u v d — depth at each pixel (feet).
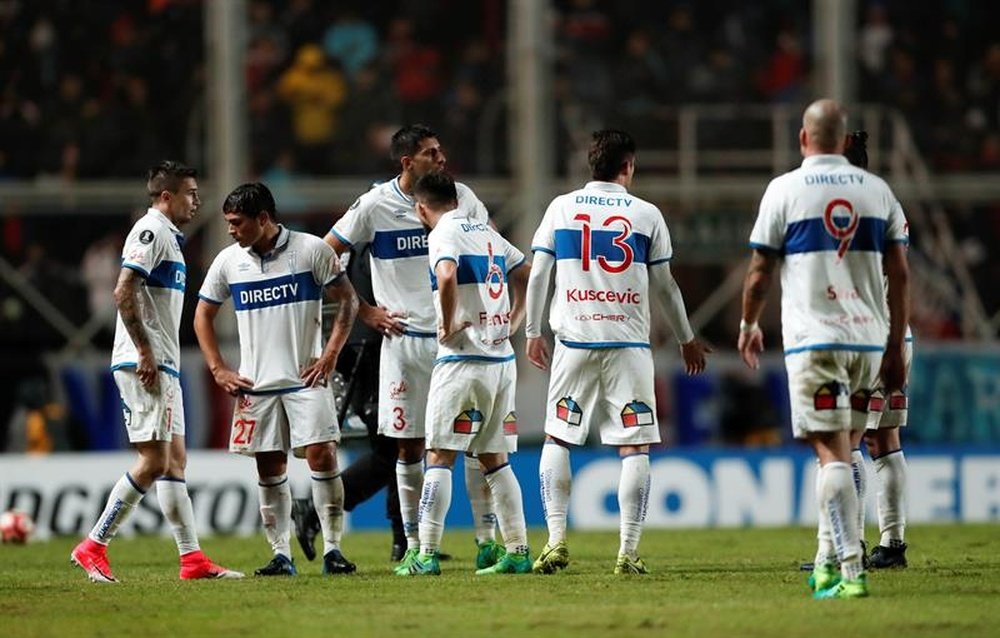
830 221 87.35
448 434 104.99
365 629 81.05
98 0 224.53
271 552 141.08
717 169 221.87
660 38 231.50
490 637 78.07
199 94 220.43
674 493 186.50
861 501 108.68
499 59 226.17
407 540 116.16
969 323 222.89
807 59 234.38
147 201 216.74
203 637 79.61
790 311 88.17
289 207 216.74
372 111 223.51
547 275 105.50
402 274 113.60
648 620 82.28
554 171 220.23
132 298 104.83
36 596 98.12
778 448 188.55
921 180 224.33
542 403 203.82
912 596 90.94
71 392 206.80
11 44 222.28
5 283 215.31
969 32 237.45
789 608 85.81
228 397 203.31
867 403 90.12
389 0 229.25
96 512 178.70
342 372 122.72
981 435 213.87
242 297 107.34
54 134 218.59
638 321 104.78
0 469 177.58
